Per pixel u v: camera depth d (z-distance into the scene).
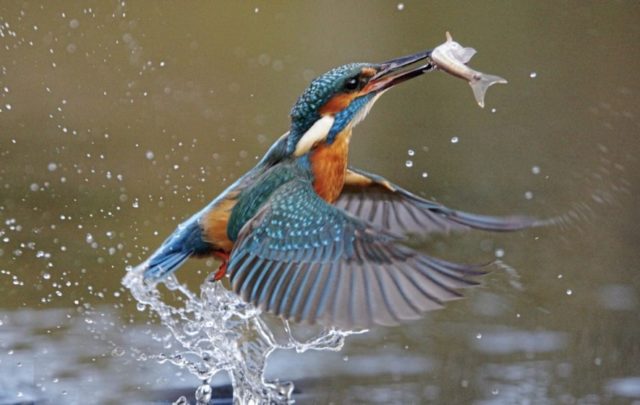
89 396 8.04
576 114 16.62
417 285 5.87
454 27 19.05
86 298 10.16
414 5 19.53
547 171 14.59
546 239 12.41
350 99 7.04
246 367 8.28
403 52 17.95
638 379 8.25
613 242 12.17
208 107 16.28
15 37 16.89
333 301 5.95
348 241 6.24
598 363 8.58
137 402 7.99
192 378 8.54
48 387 8.16
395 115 17.14
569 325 9.52
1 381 8.21
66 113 16.14
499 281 10.88
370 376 8.47
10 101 16.50
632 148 15.50
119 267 11.07
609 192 13.89
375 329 9.59
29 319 9.57
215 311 8.22
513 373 8.46
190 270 11.12
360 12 19.39
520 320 9.77
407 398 7.99
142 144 15.12
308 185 6.79
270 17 18.78
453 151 15.33
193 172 14.17
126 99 16.41
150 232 12.21
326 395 8.10
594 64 17.88
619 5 18.88
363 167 14.59
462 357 8.84
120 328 9.47
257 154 14.74
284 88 17.03
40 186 13.59
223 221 6.89
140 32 17.59
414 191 13.77
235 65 17.50
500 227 6.85
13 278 10.58
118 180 13.84
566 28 18.95
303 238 6.39
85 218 12.55
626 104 16.67
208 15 18.42
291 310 6.00
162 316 8.35
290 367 8.69
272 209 6.61
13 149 14.90
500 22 18.88
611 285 10.68
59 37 17.05
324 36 18.52
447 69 6.88
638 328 9.41
